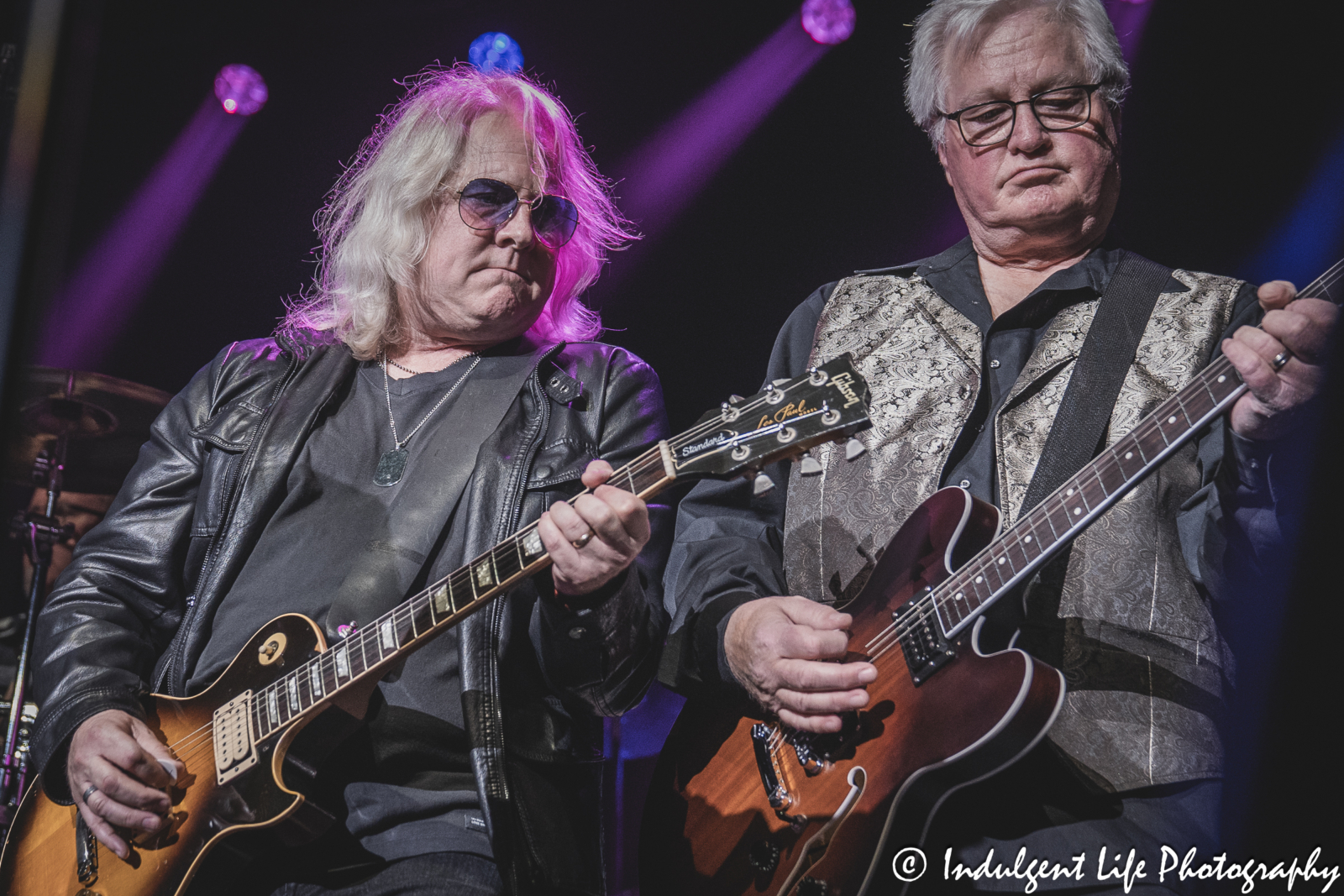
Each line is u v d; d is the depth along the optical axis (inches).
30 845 79.6
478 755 71.9
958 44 83.4
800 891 67.5
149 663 85.7
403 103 103.5
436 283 88.0
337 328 93.8
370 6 214.2
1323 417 60.2
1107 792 65.4
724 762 75.2
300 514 83.8
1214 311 75.6
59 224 41.0
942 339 82.3
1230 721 68.9
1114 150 80.9
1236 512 67.0
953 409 78.9
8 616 167.6
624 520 66.5
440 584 72.7
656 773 78.8
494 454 82.4
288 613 78.5
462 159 89.4
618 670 73.5
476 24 213.3
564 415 85.6
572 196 95.9
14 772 135.3
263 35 218.4
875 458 79.5
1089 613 69.3
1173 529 70.7
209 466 88.0
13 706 138.8
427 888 68.9
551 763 76.6
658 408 90.0
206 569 83.8
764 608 71.4
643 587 79.2
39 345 40.5
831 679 66.7
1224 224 153.6
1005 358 80.0
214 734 76.2
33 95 40.1
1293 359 58.4
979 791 67.7
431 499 81.9
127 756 74.0
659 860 75.1
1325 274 61.3
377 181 92.4
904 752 66.6
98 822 74.7
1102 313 77.9
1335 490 65.9
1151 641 68.1
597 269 99.3
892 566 73.2
